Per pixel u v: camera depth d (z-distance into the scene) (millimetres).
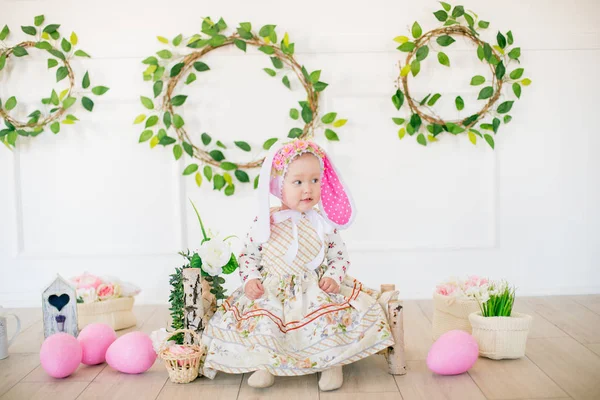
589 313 2799
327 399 1932
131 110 3082
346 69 3074
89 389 2057
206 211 3131
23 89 3062
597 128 3131
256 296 2141
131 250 3137
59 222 3125
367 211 3133
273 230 2252
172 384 2096
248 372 2199
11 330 2736
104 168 3105
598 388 1957
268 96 3084
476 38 3049
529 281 3158
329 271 2227
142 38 3049
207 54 3062
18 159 3092
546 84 3100
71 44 3039
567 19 3076
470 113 3104
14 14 3031
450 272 3160
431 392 1965
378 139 3107
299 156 2180
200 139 3098
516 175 3133
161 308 3074
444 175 3133
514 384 2006
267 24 3045
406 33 3064
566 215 3164
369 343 2076
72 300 2453
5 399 1980
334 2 3053
